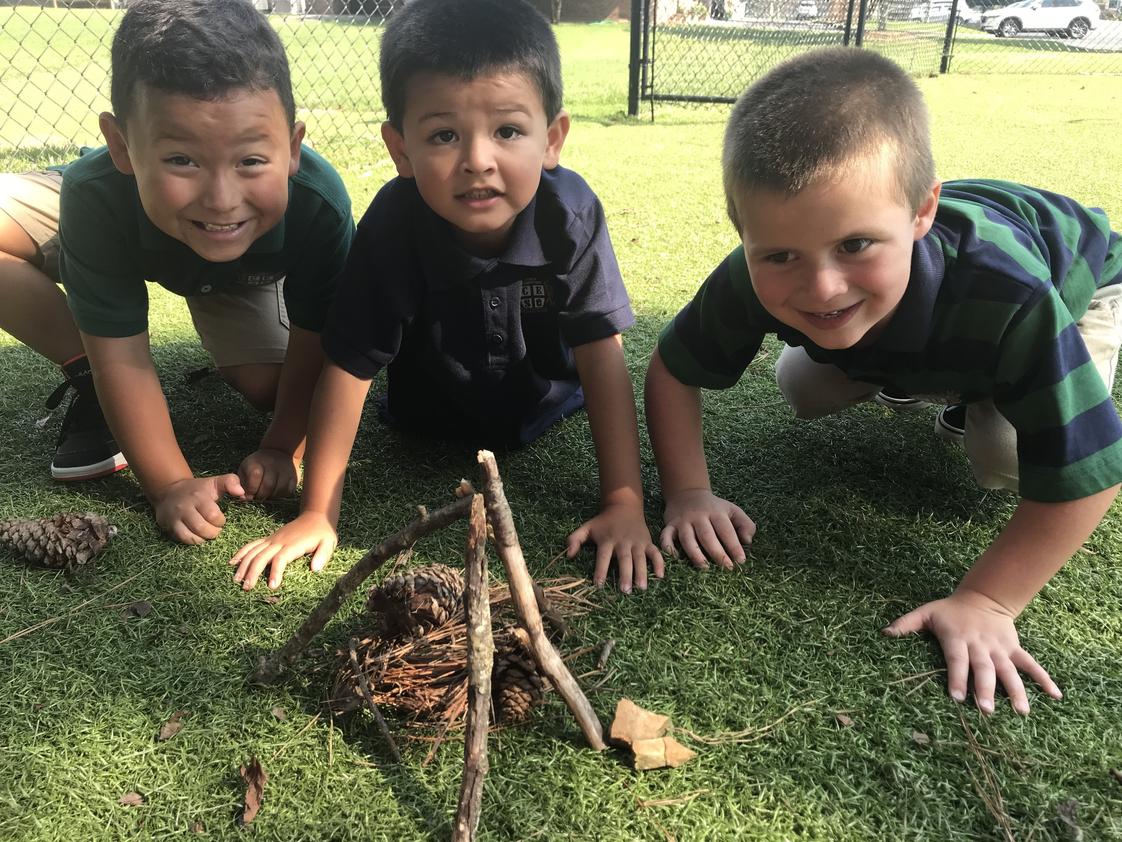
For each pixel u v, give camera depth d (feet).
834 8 32.68
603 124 20.92
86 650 4.56
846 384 5.97
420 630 4.25
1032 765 3.88
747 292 4.96
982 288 4.32
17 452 6.52
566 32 49.57
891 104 4.05
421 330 5.89
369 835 3.59
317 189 5.90
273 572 5.09
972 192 5.13
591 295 5.63
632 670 4.38
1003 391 4.50
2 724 4.11
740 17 36.24
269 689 4.28
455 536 5.48
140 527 5.64
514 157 4.85
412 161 4.94
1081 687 4.32
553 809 3.67
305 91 23.98
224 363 6.78
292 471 6.05
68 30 37.81
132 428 5.58
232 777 3.85
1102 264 5.13
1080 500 4.35
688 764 3.87
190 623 4.76
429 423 6.57
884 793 3.76
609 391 5.68
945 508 5.72
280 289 6.84
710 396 7.23
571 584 4.94
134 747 4.00
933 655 4.50
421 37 4.72
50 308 6.39
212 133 4.73
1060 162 15.35
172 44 4.61
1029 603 4.84
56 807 3.72
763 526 5.54
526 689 4.02
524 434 6.44
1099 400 4.35
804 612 4.80
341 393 5.50
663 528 5.50
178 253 5.57
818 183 3.90
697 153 17.11
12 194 6.45
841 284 4.10
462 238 5.45
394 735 4.00
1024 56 37.73
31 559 5.16
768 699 4.22
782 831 3.60
